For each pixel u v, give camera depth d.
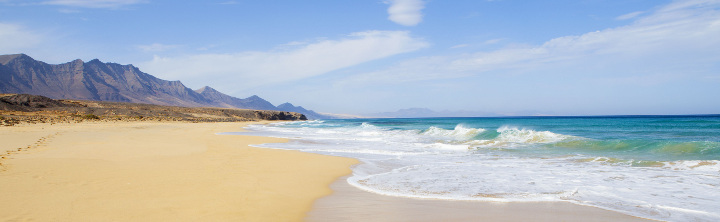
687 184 8.87
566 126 49.47
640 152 14.89
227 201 7.00
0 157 11.70
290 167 11.64
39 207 6.20
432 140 23.16
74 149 14.68
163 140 21.36
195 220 5.75
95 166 10.52
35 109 73.62
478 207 6.96
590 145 17.30
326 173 10.76
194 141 21.28
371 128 44.91
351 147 19.23
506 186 8.84
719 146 13.79
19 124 34.88
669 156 13.44
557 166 12.00
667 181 9.25
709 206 6.93
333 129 42.75
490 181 9.47
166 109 110.38
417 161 13.57
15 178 8.41
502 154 15.41
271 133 33.75
